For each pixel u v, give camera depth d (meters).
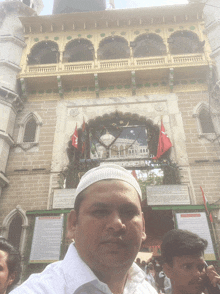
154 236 16.16
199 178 11.91
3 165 12.55
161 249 1.63
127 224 0.75
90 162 12.69
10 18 17.20
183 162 12.35
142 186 11.98
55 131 13.88
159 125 13.61
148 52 16.64
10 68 14.80
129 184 0.86
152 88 14.95
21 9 17.72
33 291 0.60
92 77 14.87
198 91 14.52
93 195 0.80
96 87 14.67
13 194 12.16
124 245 0.73
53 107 14.73
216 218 10.70
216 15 15.59
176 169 12.01
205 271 1.45
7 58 14.96
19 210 11.60
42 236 10.52
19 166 12.92
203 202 11.26
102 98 14.86
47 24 16.52
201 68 14.40
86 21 16.50
